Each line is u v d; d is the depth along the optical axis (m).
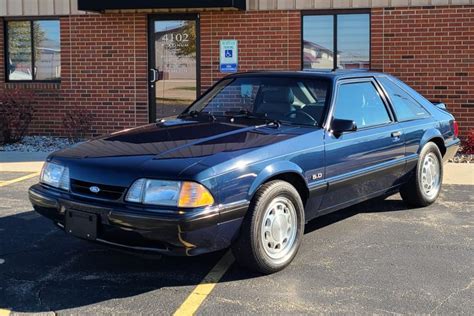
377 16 11.27
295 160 4.89
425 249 5.43
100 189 4.46
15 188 8.05
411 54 11.25
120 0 11.20
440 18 11.06
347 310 4.11
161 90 12.17
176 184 4.20
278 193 4.70
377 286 4.54
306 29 11.59
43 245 5.60
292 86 5.80
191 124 5.50
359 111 5.87
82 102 12.42
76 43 12.29
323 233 5.95
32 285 4.60
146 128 5.53
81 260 5.18
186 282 4.65
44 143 11.93
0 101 11.71
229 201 4.36
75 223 4.53
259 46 11.66
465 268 4.93
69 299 4.32
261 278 4.71
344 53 11.52
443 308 4.14
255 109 5.80
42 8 12.34
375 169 5.88
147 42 12.06
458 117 11.20
